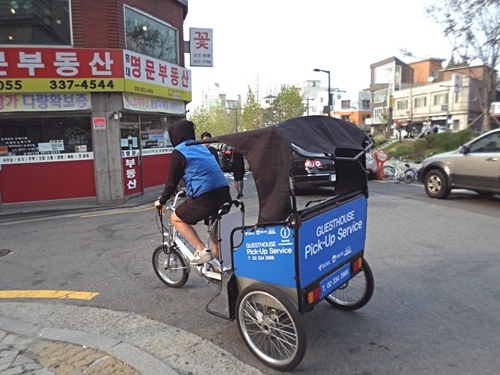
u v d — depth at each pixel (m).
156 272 4.66
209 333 3.53
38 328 3.69
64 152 10.02
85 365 3.03
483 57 14.62
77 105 9.82
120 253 5.89
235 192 11.98
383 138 30.16
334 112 67.19
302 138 2.89
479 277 4.56
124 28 10.16
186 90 12.90
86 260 5.64
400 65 52.66
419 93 43.38
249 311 3.16
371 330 3.48
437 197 9.42
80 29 9.63
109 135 10.08
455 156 9.00
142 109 10.91
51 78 9.42
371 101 57.84
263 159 2.86
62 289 4.64
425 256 5.29
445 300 4.01
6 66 9.16
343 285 3.68
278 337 3.03
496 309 3.79
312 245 2.93
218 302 3.50
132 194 11.02
